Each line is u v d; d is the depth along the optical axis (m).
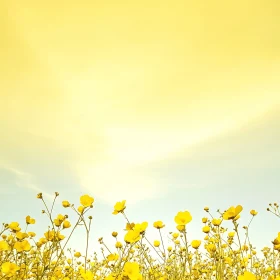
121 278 0.43
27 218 0.61
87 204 0.51
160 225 0.60
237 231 0.51
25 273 0.54
